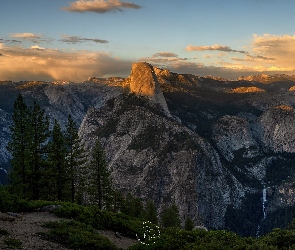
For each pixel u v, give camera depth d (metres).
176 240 23.53
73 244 22.66
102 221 32.41
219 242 21.16
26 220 27.72
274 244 19.70
